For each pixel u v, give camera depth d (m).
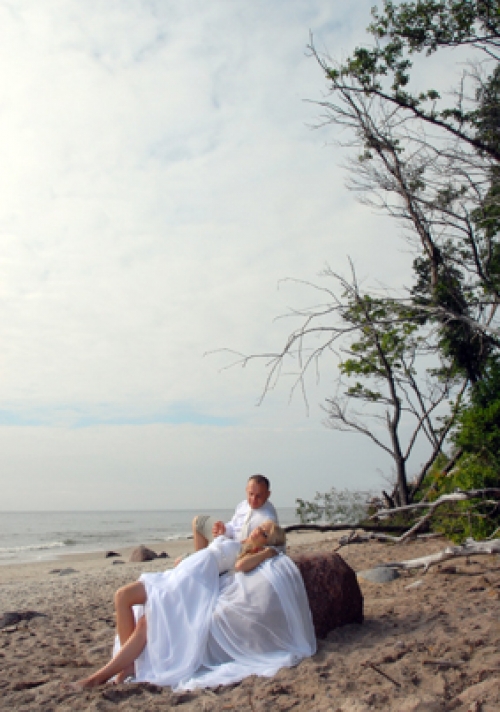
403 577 8.34
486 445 11.41
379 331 13.85
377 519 14.25
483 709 3.54
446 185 13.29
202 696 4.20
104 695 4.24
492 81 13.06
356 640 5.21
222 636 4.84
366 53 12.88
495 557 8.65
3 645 6.58
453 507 11.66
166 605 4.77
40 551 31.92
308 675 4.33
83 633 7.31
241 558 5.19
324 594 5.38
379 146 13.48
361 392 17.50
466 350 14.14
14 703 4.22
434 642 4.85
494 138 13.11
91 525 77.38
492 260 14.49
